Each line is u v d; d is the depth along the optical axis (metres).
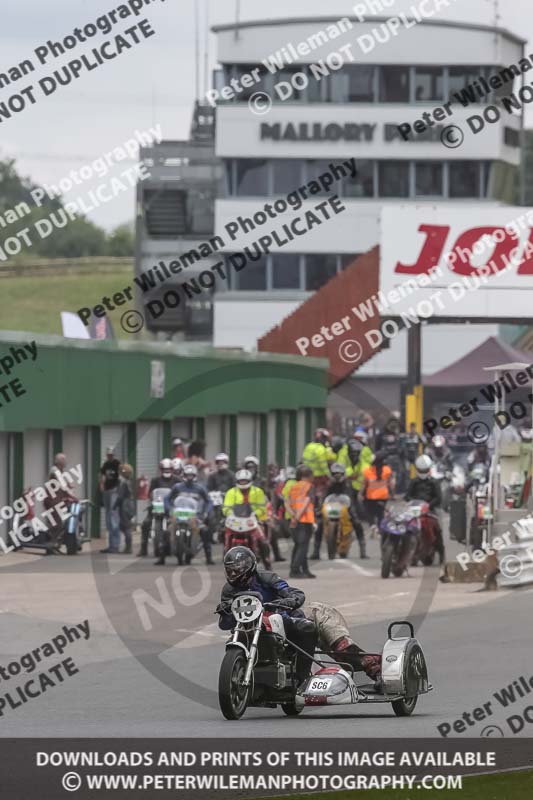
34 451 105.31
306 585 79.88
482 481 95.25
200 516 91.88
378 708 44.53
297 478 84.31
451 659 54.91
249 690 41.38
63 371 107.94
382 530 83.44
